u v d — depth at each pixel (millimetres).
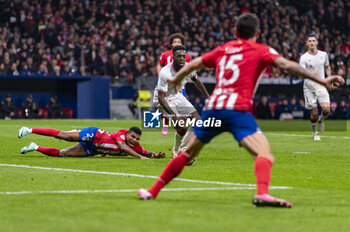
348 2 104500
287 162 26109
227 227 12125
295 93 82812
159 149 32188
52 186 17672
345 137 41250
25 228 11867
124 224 12258
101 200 15133
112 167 22828
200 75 80188
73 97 79875
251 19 15008
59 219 12742
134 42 85625
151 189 15258
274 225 12422
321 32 100250
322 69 38438
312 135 43250
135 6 89250
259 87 81688
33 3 82562
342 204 15281
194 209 14016
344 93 82750
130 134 25969
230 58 14836
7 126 52375
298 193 17141
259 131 14633
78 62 79938
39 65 76625
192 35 90000
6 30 78625
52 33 80375
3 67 74938
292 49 94938
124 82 81938
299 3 102312
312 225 12539
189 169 22828
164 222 12500
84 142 26438
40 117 76438
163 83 24812
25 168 22297
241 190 17266
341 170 23156
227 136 41969
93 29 83562
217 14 96062
